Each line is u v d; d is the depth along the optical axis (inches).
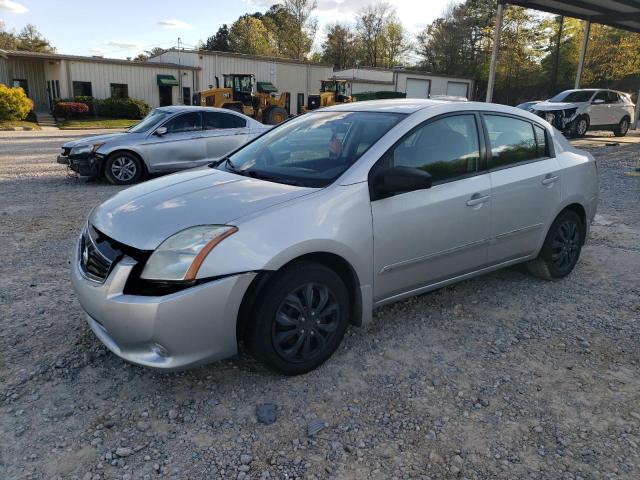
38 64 1374.3
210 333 105.6
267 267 107.7
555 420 106.5
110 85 1302.9
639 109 983.6
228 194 121.6
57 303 157.6
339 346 135.2
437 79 1856.5
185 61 1406.3
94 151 359.3
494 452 96.9
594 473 91.7
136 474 90.0
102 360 126.1
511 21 2026.3
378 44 2714.1
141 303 101.4
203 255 103.3
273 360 114.7
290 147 148.5
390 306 160.2
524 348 135.9
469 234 147.3
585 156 189.2
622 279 186.9
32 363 124.0
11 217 262.2
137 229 110.4
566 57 1839.3
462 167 146.9
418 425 104.3
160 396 112.4
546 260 176.9
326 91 1224.2
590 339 141.3
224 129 398.3
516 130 165.0
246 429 102.3
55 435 99.4
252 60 1411.2
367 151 130.6
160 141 372.2
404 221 131.2
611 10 851.4
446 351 133.7
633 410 110.0
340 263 124.0
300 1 2472.9
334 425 103.9
